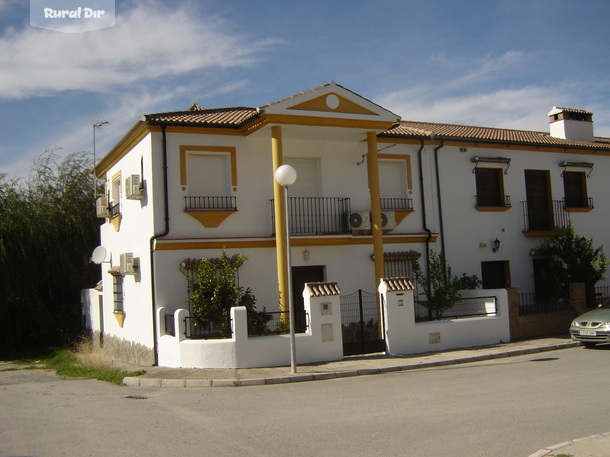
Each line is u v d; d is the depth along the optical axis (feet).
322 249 54.95
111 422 27.78
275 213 50.26
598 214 72.79
